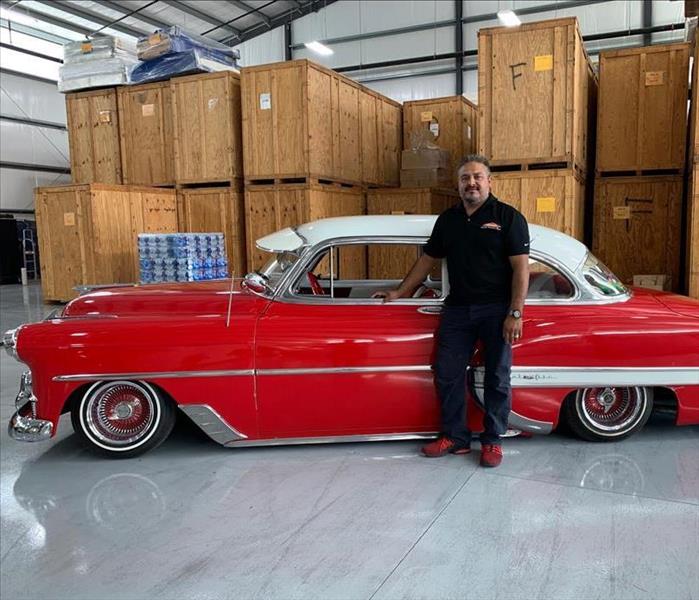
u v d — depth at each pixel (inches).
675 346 154.1
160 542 118.0
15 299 484.4
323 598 99.7
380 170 421.4
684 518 122.3
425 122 450.9
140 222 379.2
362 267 208.5
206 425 152.7
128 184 405.4
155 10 750.5
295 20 839.1
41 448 167.0
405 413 156.3
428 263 157.8
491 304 146.0
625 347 153.4
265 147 336.8
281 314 155.6
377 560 109.9
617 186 299.0
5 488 142.2
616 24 671.8
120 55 406.0
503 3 722.8
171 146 387.9
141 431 156.3
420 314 156.3
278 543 116.4
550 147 253.9
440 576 104.7
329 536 118.4
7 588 104.6
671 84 287.3
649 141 292.2
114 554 114.2
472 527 120.3
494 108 260.1
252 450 161.8
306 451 160.4
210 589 102.9
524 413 156.3
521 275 142.3
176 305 163.0
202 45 378.6
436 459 153.9
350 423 155.6
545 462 150.9
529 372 153.6
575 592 99.5
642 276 270.7
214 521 125.3
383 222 165.2
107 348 148.0
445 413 152.6
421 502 131.1
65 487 142.2
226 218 357.4
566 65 249.3
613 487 136.4
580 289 158.1
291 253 163.0
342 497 134.3
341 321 154.2
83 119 420.5
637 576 103.4
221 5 780.6
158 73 380.2
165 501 134.4
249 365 150.2
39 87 754.2
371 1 792.9
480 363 156.6
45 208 383.2
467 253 145.4
